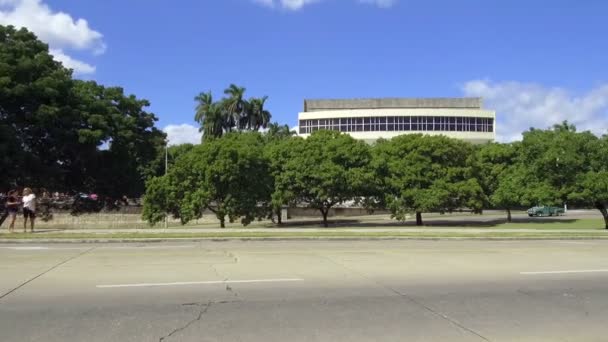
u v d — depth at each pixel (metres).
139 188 40.62
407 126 99.81
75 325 6.99
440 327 7.09
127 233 21.11
